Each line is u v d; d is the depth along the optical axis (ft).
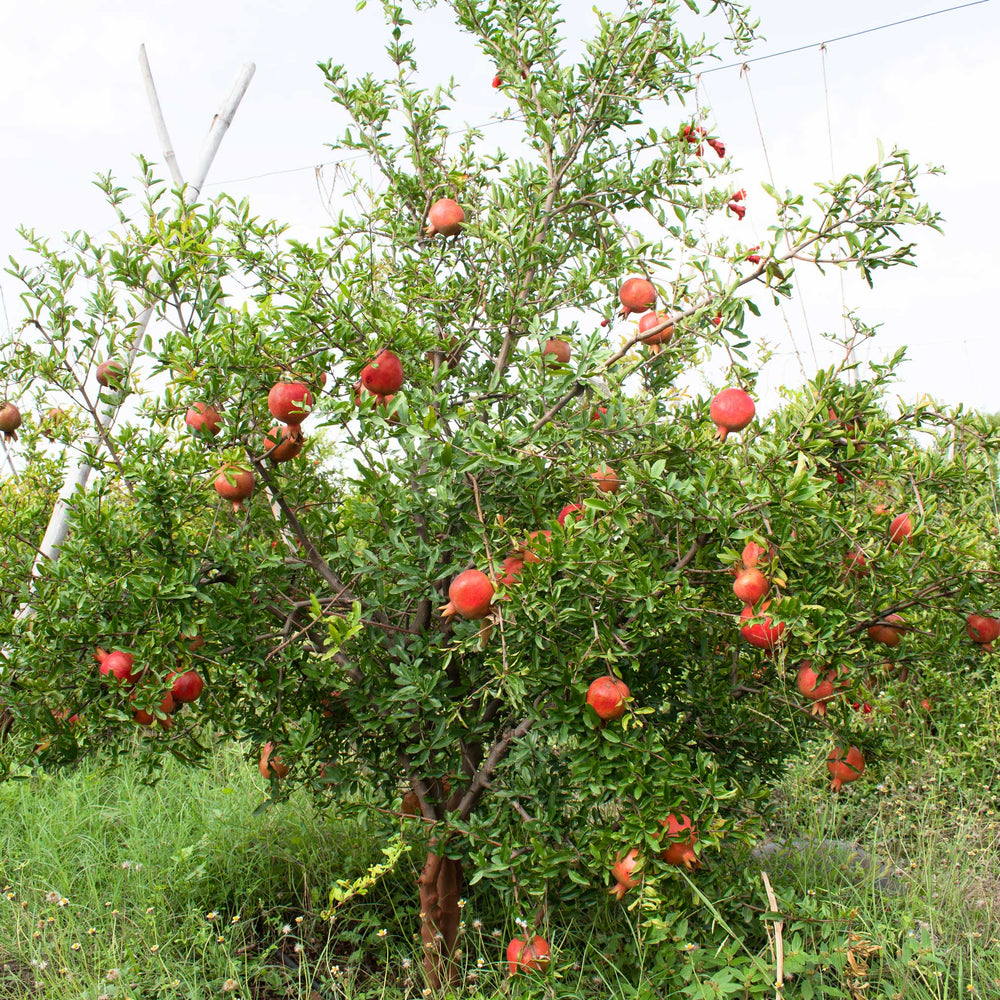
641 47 10.23
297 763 10.48
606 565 7.66
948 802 14.67
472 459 8.02
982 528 9.93
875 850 12.16
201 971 9.84
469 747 10.36
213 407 8.43
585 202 10.67
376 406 8.39
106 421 10.91
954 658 10.02
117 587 8.30
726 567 8.88
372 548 9.02
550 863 8.22
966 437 9.88
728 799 8.16
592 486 8.73
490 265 10.40
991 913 11.03
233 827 12.69
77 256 9.32
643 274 9.54
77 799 13.58
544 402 8.53
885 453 9.93
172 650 8.38
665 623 8.36
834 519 8.63
